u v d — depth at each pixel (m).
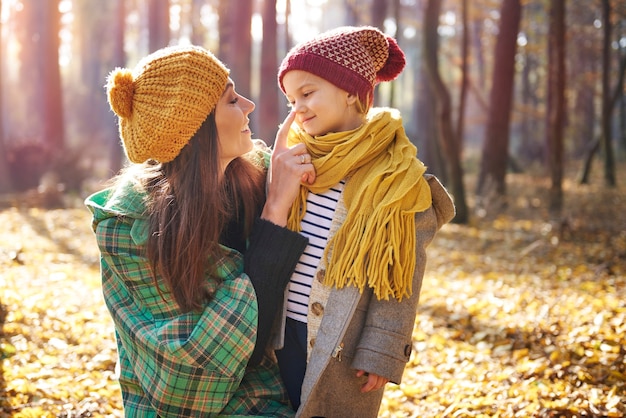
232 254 2.21
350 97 2.21
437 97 11.60
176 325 2.08
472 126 49.31
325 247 2.17
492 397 3.78
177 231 2.09
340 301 2.13
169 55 2.10
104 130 41.47
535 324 5.16
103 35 42.06
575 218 11.25
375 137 2.17
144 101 2.09
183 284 2.08
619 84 18.31
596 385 3.93
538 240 9.61
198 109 2.09
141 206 2.16
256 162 2.49
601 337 4.61
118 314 2.18
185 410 2.08
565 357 4.39
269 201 2.21
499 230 11.02
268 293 2.13
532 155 30.78
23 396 3.60
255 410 2.21
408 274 2.12
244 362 2.10
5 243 8.44
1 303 4.99
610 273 7.43
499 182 15.07
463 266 8.18
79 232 10.44
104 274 2.25
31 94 38.53
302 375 2.24
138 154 2.13
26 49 38.50
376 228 2.08
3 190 15.85
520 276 7.43
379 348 2.10
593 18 25.88
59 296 5.76
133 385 2.23
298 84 2.21
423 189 2.15
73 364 4.20
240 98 2.30
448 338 5.15
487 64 39.03
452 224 11.62
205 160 2.15
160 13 24.77
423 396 3.99
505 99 15.05
